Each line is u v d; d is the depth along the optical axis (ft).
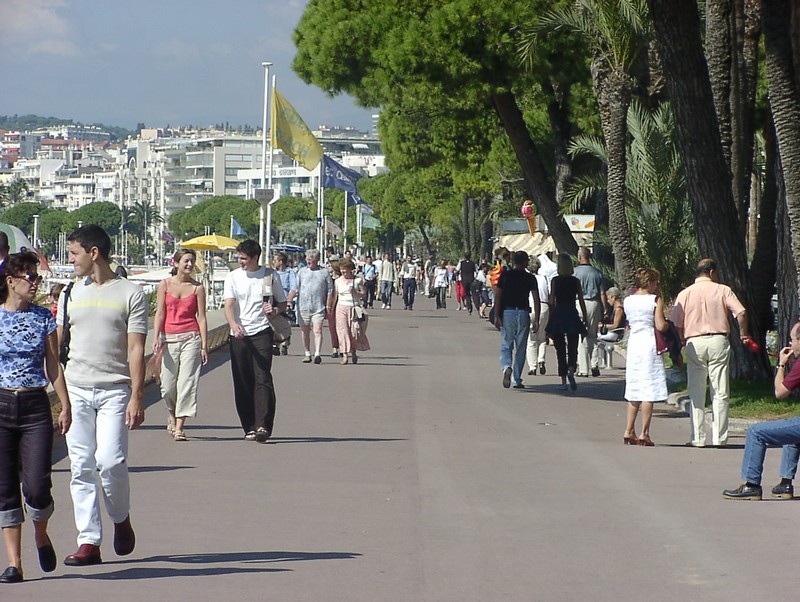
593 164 170.40
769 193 101.30
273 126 205.57
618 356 126.11
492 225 386.93
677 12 77.87
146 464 54.65
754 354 84.28
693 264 123.13
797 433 46.88
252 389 62.80
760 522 42.98
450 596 31.99
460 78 129.70
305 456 57.31
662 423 72.28
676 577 34.47
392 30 129.39
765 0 72.84
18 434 33.91
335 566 35.27
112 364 35.94
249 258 62.39
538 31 121.39
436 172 258.98
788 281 81.76
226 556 36.58
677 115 80.94
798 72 72.08
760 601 31.86
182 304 63.00
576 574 34.65
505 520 42.52
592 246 156.76
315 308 114.52
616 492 48.52
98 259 36.27
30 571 34.58
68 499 45.78
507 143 191.62
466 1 126.31
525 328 92.22
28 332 34.09
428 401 82.48
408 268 245.86
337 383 94.94
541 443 62.69
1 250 52.34
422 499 46.39
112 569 34.78
